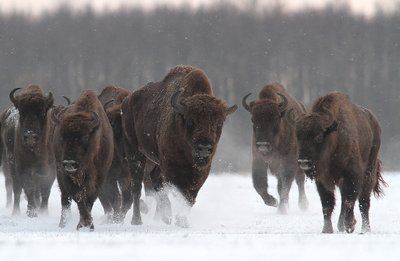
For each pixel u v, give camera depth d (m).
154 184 57.75
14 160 66.31
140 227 51.56
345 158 48.91
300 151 47.81
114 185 59.09
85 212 49.28
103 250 31.70
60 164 49.62
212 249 32.16
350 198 49.19
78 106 51.00
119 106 61.59
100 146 50.59
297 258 29.52
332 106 48.91
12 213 68.00
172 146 49.41
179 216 51.12
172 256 29.72
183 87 50.75
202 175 49.53
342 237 40.25
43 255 30.17
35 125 60.56
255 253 30.84
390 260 29.48
